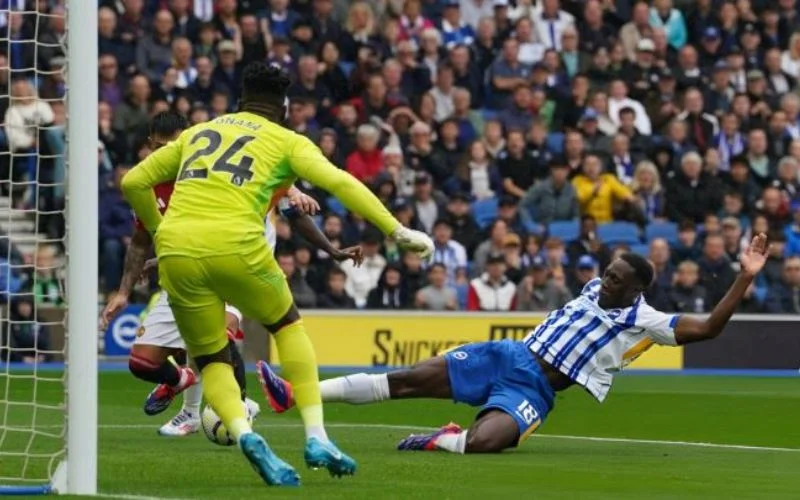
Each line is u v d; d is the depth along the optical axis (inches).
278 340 642.2
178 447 831.7
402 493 615.8
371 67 1956.2
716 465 786.2
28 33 1753.2
